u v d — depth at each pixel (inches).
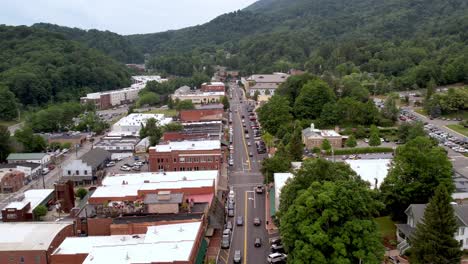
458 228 2773.1
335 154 5502.0
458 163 4963.1
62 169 5580.7
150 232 2837.1
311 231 2368.4
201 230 2940.5
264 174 4416.8
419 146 3356.3
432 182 3208.7
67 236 3159.5
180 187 3599.9
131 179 4010.8
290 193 2847.0
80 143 7165.4
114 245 2689.5
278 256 2886.3
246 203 4015.8
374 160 4429.1
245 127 7564.0
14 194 4857.3
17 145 6294.3
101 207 3312.0
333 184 2536.9
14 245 2906.0
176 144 5128.0
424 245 2481.5
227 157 5634.8
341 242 2347.4
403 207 3245.6
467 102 7431.1
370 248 2374.5
